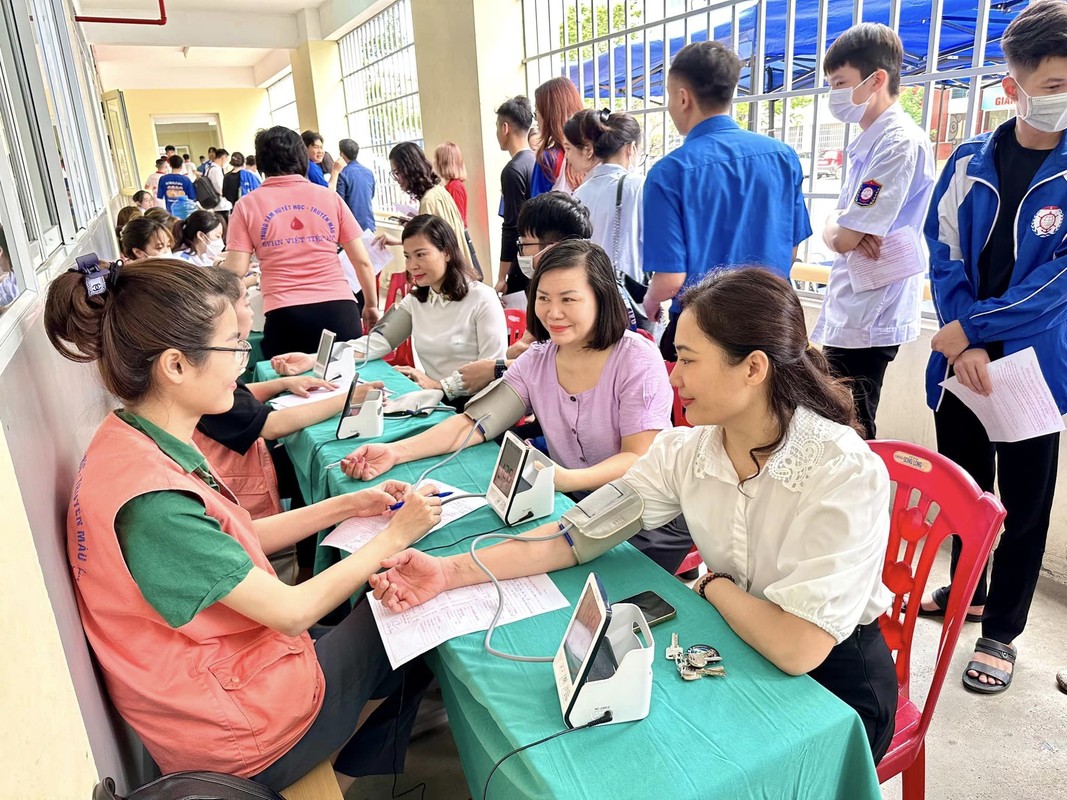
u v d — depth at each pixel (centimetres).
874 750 109
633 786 78
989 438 169
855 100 208
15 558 62
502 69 526
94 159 397
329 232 290
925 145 201
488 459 173
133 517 98
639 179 251
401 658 104
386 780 165
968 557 114
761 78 325
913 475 128
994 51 234
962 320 168
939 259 178
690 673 94
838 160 293
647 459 126
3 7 164
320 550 165
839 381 110
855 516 97
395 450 172
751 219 206
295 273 286
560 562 122
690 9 366
